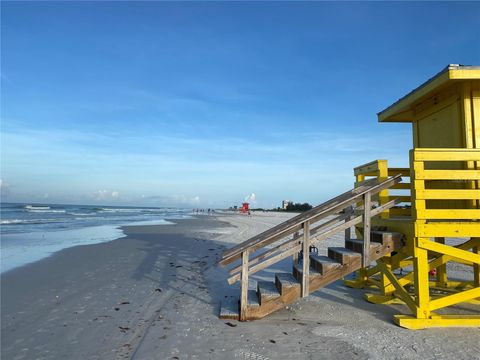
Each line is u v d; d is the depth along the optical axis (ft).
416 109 25.35
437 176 18.40
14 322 19.49
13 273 32.71
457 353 14.83
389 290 23.86
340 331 17.74
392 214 25.73
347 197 22.39
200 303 23.09
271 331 17.81
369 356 14.66
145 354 15.16
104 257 42.45
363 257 19.75
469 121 19.80
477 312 20.49
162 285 28.27
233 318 19.83
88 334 17.58
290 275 22.56
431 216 18.37
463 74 18.98
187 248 51.34
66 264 37.55
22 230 82.12
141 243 57.41
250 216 213.25
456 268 34.86
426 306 18.31
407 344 15.87
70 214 188.34
